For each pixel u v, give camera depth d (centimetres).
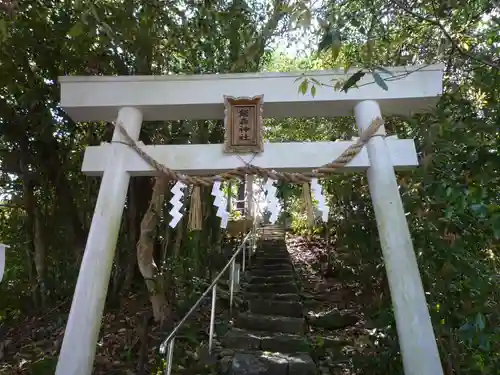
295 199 598
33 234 536
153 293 476
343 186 489
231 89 306
